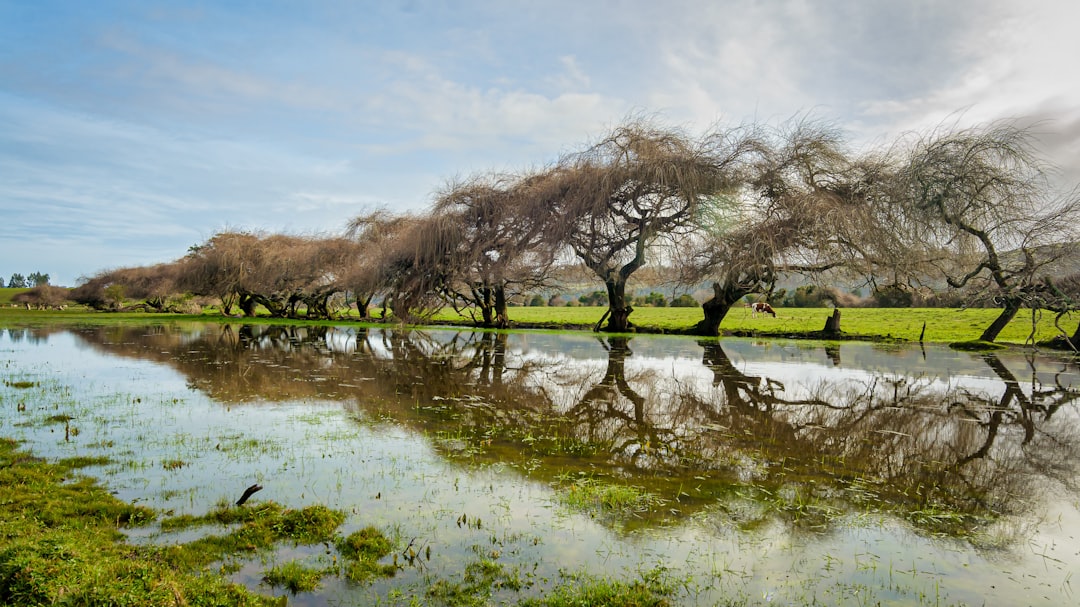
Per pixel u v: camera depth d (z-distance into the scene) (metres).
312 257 42.59
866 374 16.28
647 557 5.12
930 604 4.46
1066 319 34.62
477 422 9.88
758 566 5.00
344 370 16.03
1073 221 21.95
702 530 5.70
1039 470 7.77
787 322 37.09
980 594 4.62
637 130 26.70
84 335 28.64
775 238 24.56
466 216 30.81
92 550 4.67
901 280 26.84
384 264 33.12
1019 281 23.62
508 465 7.52
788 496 6.65
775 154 25.72
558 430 9.47
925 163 23.41
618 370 16.72
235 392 12.38
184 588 4.15
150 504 5.99
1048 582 4.83
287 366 16.78
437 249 30.23
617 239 29.75
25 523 5.15
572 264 32.12
